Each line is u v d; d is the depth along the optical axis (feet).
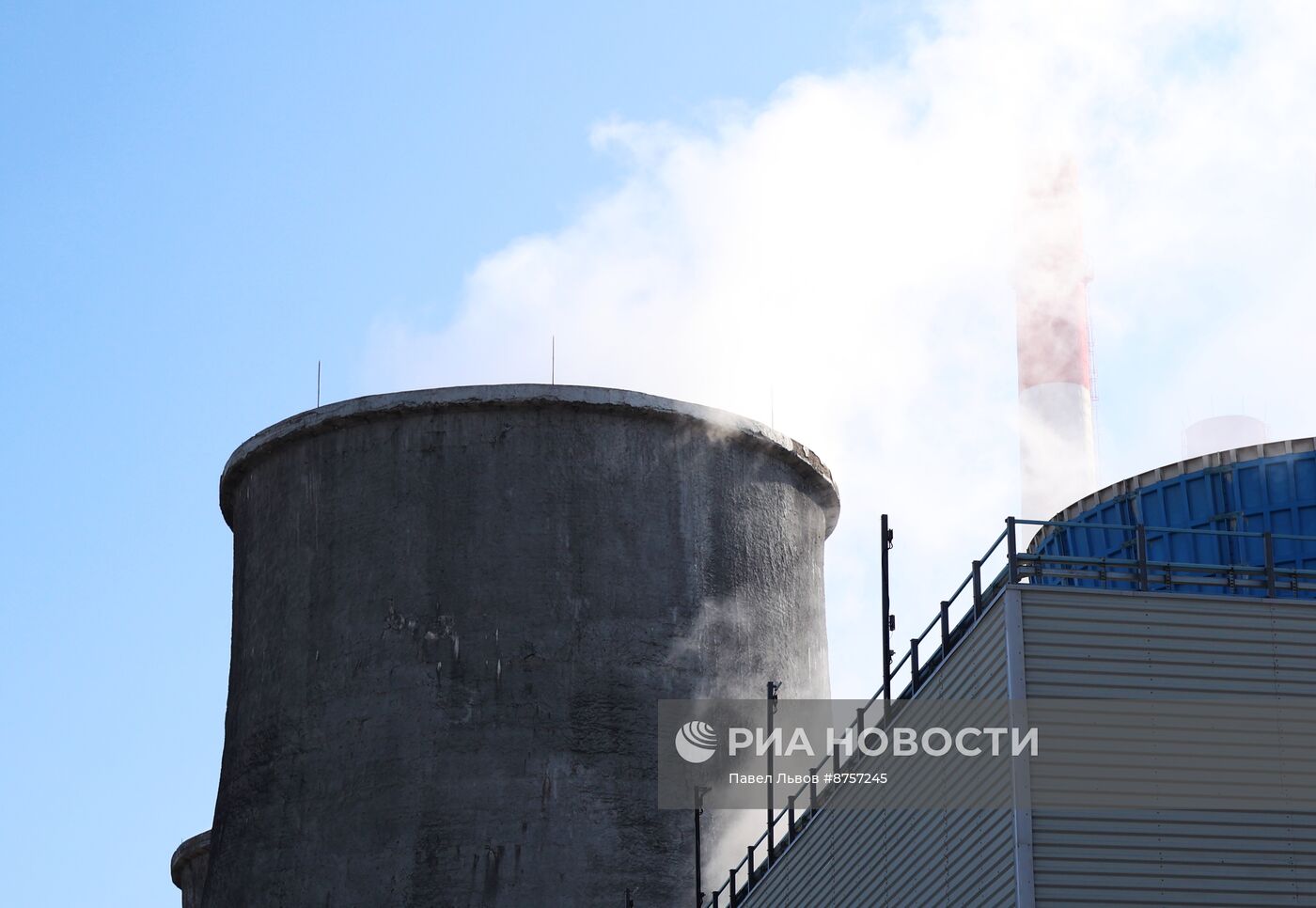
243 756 148.15
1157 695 67.05
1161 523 106.52
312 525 149.79
